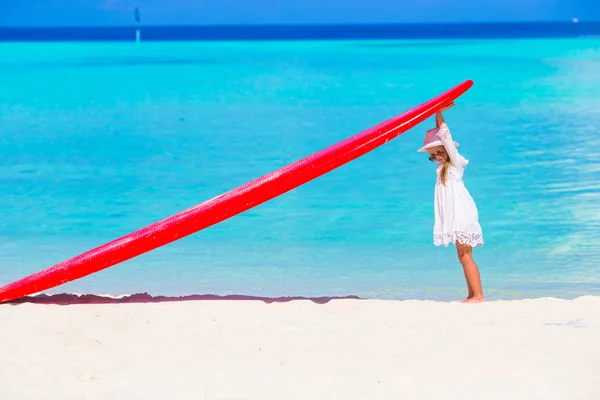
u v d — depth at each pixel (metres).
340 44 81.56
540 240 9.87
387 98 28.02
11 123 22.70
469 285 7.04
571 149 16.39
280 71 41.34
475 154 15.94
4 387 4.85
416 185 13.38
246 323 6.13
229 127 21.45
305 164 7.03
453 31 144.12
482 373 5.05
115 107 26.62
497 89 29.64
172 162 16.08
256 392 4.78
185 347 5.60
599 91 28.14
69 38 125.62
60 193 13.16
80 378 5.02
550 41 80.25
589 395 4.66
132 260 9.45
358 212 11.62
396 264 9.15
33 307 6.57
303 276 8.72
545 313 6.35
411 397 4.68
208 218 6.87
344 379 4.98
